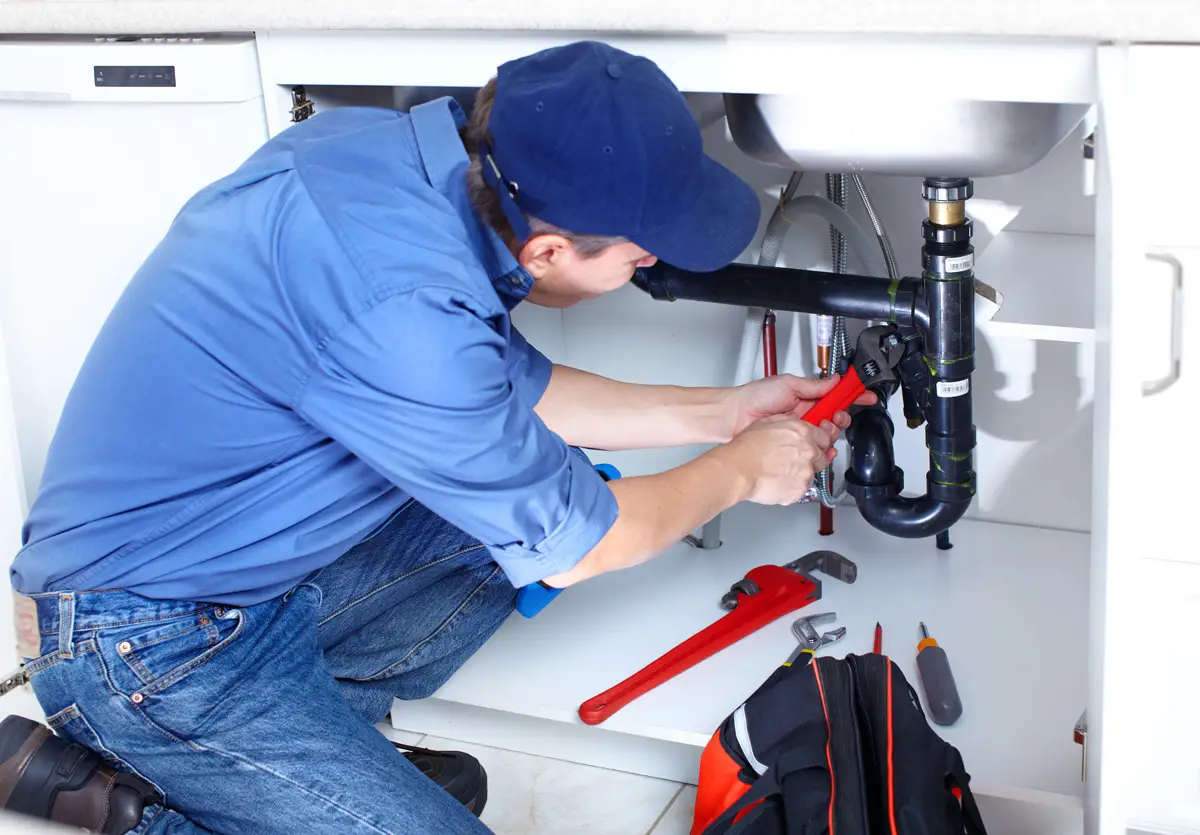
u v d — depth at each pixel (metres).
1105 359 1.07
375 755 1.18
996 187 1.58
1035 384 1.68
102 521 1.12
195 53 1.38
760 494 1.29
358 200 1.01
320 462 1.13
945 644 1.53
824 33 1.12
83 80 1.44
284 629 1.21
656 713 1.44
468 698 1.51
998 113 1.12
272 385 1.04
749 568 1.72
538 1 1.18
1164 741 1.17
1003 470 1.76
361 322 0.98
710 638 1.55
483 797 1.49
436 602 1.46
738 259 1.77
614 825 1.47
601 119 0.95
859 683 1.31
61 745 1.16
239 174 1.10
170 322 1.06
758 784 1.23
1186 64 0.98
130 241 1.53
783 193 1.53
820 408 1.41
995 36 1.08
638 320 1.88
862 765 1.21
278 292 1.01
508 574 1.09
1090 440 1.69
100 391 1.11
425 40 1.29
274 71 1.39
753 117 1.21
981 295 1.41
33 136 1.50
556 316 1.92
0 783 1.14
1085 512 1.74
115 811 1.14
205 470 1.10
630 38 1.20
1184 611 1.12
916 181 1.61
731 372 1.87
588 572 1.14
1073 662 1.49
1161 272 1.04
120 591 1.13
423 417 1.00
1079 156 1.53
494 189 1.01
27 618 1.16
